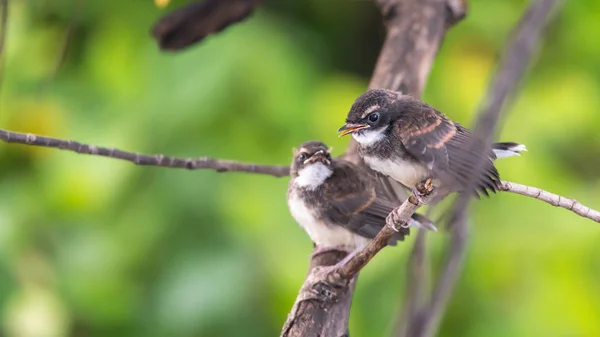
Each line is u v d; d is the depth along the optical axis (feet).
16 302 39.17
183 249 39.01
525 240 38.68
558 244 38.63
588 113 42.24
